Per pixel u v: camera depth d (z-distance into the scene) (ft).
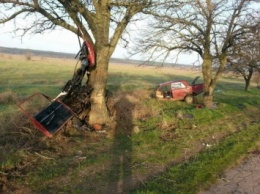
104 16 44.04
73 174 29.27
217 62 81.87
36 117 38.34
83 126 43.24
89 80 45.32
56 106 39.68
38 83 108.88
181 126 50.08
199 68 78.74
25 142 35.47
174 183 28.19
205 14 63.41
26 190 25.80
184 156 36.68
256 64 72.38
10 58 248.52
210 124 53.93
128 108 53.52
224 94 114.11
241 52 67.56
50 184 27.07
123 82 124.88
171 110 59.41
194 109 61.11
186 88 74.49
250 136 47.06
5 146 33.50
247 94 123.95
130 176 29.76
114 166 31.99
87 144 38.32
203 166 32.63
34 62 224.12
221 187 28.68
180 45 67.77
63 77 137.39
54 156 33.14
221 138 46.01
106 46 44.06
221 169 33.04
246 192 27.86
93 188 26.78
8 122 39.34
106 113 45.39
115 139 41.19
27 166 29.99
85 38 44.32
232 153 37.93
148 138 42.16
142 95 73.46
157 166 32.83
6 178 27.07
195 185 28.25
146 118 51.80
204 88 70.64
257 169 33.88
